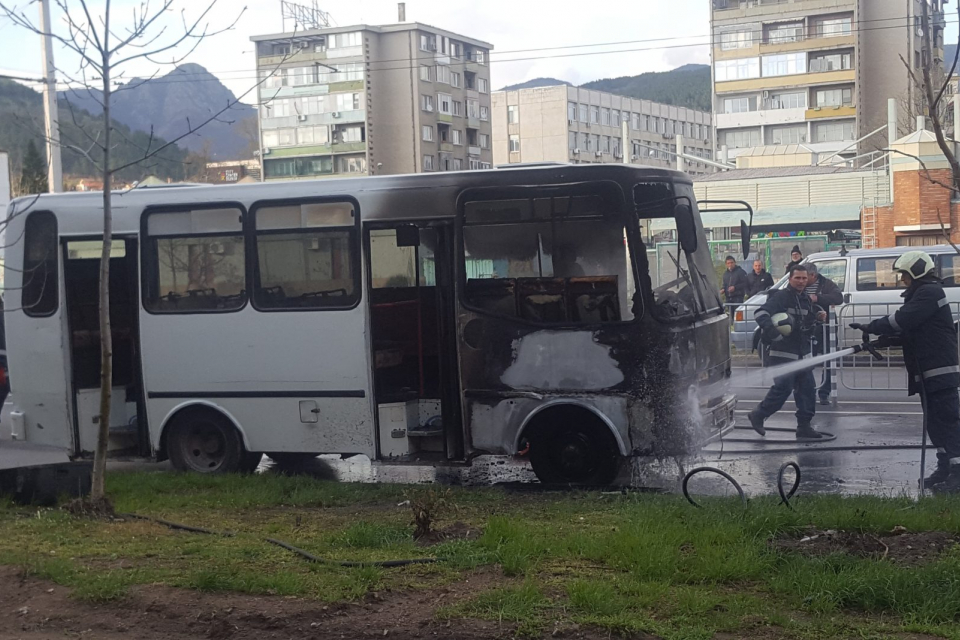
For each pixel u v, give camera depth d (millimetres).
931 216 31516
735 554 5984
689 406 8938
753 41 83812
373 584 5637
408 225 9328
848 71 81125
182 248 10070
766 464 10375
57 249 10383
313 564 6086
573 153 113312
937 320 8789
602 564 6102
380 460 9508
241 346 9875
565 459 9188
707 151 141000
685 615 5125
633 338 8820
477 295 9219
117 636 5070
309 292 9680
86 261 10469
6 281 10586
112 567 6109
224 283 9953
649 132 127125
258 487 9117
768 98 83688
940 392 8750
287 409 9766
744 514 6836
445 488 8945
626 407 8852
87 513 7836
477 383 9227
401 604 5352
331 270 9609
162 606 5309
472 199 9211
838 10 81312
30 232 10469
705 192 41656
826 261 18828
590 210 8938
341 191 9547
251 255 9836
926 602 5148
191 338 10039
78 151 7770
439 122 94000
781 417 13359
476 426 9250
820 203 40094
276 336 9758
